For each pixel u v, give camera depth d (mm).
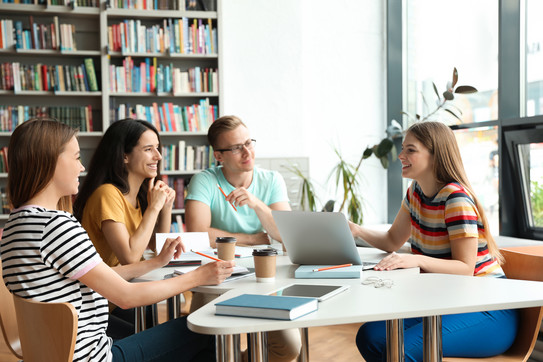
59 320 1257
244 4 5105
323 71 5387
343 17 5426
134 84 4805
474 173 4621
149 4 4812
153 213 2158
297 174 5082
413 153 2070
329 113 5402
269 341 2131
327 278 1742
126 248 2061
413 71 5418
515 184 4055
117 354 1483
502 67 4070
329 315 1286
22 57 4785
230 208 2742
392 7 5457
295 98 5199
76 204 2250
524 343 1817
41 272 1347
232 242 1938
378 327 1901
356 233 2361
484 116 4449
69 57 4840
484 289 1533
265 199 2820
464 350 1774
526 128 3908
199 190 2736
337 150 5430
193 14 4867
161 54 4809
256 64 5141
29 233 1349
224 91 5098
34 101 4816
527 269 2023
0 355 3111
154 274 1893
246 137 2672
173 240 1876
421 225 2086
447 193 1979
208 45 4895
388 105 5504
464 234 1897
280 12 5168
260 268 1696
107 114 4746
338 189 5414
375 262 1983
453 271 1876
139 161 2271
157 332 1602
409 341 1771
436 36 5031
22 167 1389
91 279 1385
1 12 4664
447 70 4895
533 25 3973
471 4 4547
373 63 5516
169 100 5031
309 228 1881
